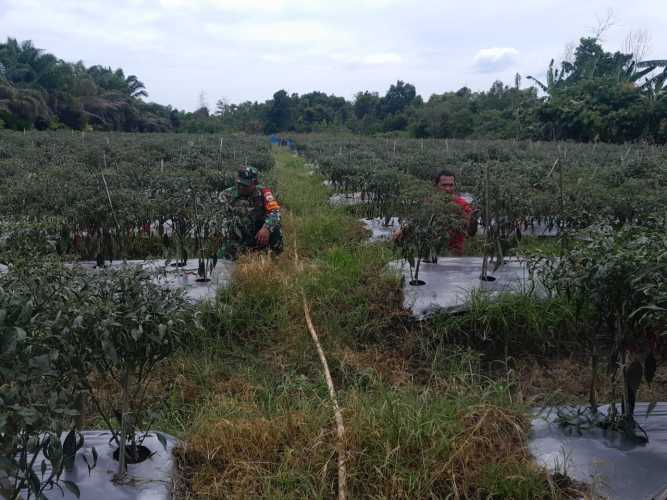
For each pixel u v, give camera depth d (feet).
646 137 99.71
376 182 35.01
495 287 20.29
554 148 74.90
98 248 22.26
